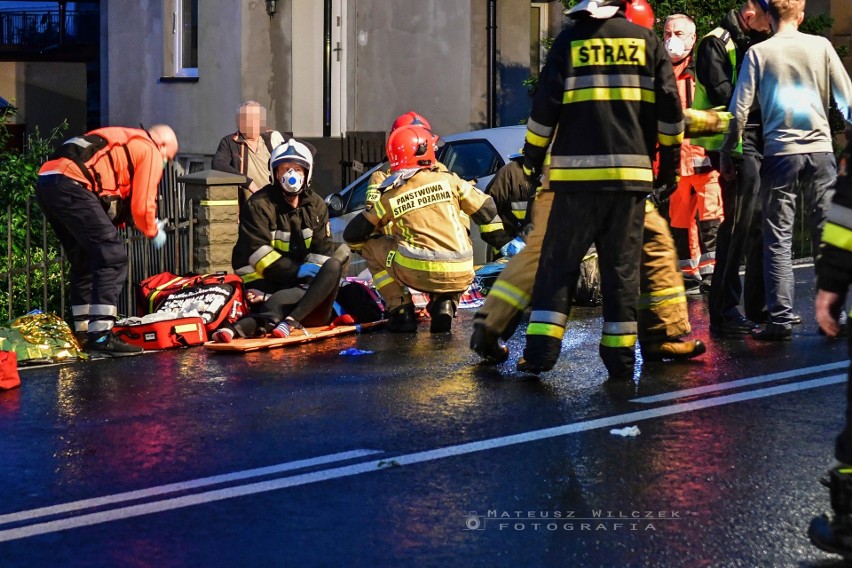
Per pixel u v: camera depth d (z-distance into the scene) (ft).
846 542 25.40
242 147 65.98
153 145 53.78
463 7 104.22
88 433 38.78
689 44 63.98
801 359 46.42
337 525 29.43
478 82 106.11
